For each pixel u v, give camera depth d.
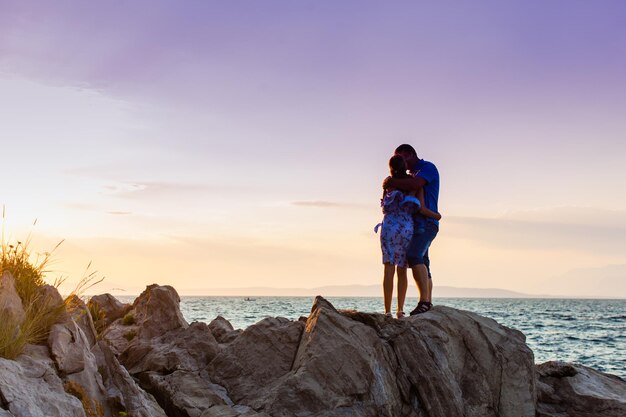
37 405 6.37
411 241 10.89
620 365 29.64
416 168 11.10
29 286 8.33
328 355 9.16
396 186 10.71
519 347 10.31
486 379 9.95
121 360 11.11
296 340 10.05
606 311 122.69
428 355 9.70
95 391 7.98
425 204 10.86
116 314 13.27
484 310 126.12
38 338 7.92
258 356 9.95
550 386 10.99
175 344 10.83
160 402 9.55
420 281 10.83
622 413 10.28
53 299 8.38
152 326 11.66
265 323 10.38
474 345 10.16
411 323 10.11
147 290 13.27
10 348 7.15
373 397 9.09
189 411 8.95
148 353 10.95
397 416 9.27
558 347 38.69
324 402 8.81
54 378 7.07
